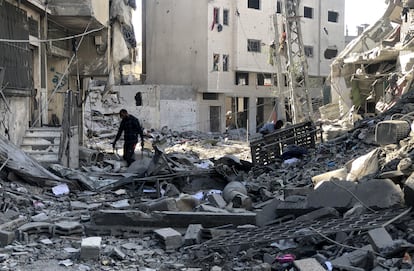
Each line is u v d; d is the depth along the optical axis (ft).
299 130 50.14
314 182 32.89
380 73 98.68
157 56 151.94
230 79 147.33
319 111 130.62
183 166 45.29
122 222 25.57
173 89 140.36
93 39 67.31
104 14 63.10
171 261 21.25
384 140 33.76
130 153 50.47
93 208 31.40
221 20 143.95
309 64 165.68
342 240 19.86
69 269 20.01
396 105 52.70
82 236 25.39
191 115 142.00
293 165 44.01
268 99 158.20
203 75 142.10
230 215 25.31
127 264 20.86
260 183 36.88
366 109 106.01
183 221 25.48
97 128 112.78
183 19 145.69
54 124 59.21
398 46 90.22
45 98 55.36
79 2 55.01
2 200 30.22
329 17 171.73
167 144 94.12
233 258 20.89
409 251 17.87
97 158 54.08
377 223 19.84
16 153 37.73
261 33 151.53
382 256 17.97
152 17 152.66
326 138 73.92
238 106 155.63
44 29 55.06
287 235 20.51
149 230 25.41
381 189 22.36
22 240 24.02
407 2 77.25
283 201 25.17
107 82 80.33
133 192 37.19
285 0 90.02
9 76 43.55
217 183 39.58
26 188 35.24
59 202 33.71
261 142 46.78
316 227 21.02
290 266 18.70
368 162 31.04
